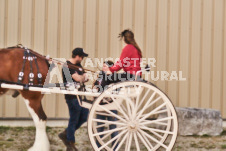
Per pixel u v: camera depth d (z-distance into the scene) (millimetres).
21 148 7742
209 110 9586
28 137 8711
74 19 9961
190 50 10203
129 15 10070
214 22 10250
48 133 9117
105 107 6508
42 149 6883
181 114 9336
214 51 10266
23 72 6875
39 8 9867
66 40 9953
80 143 8367
